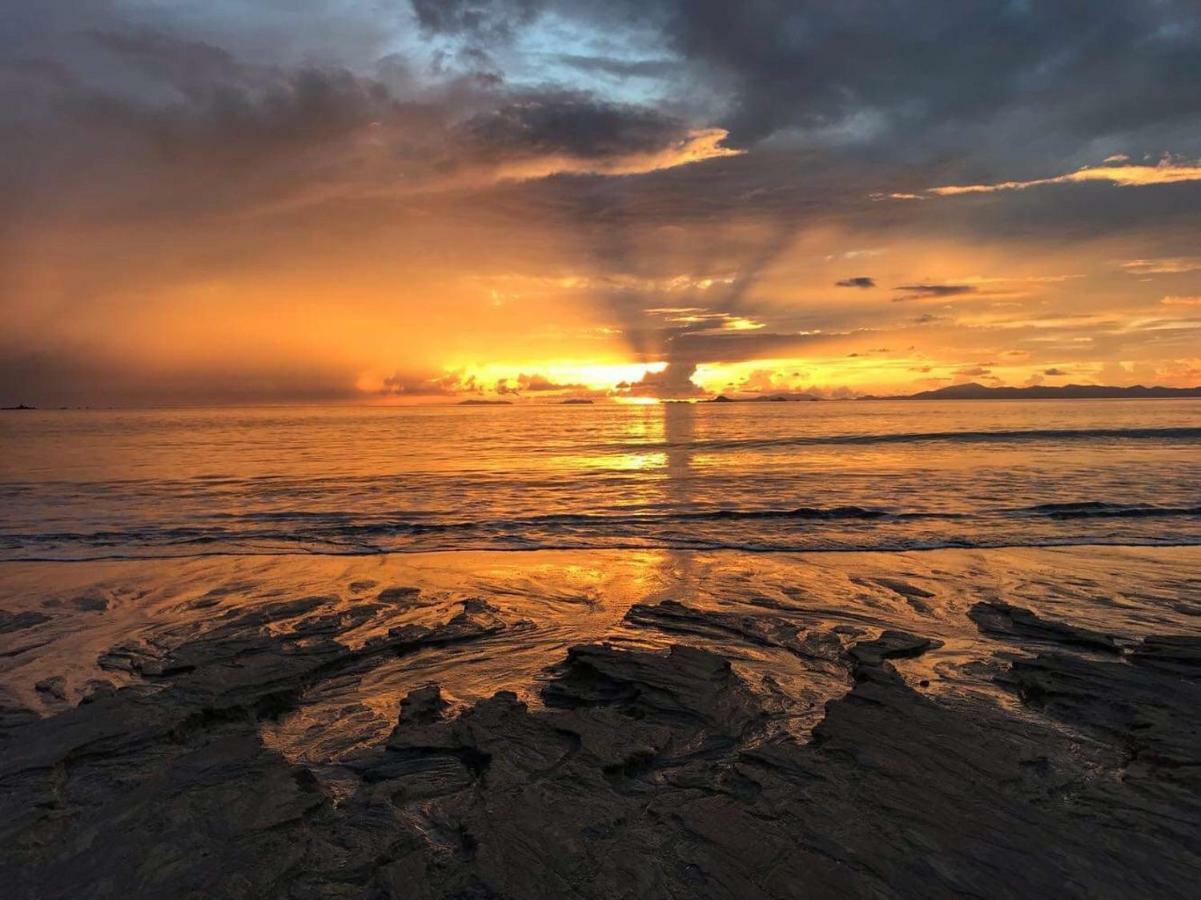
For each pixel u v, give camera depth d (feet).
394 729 20.26
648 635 28.09
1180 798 15.43
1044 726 19.47
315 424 322.96
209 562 42.70
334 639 27.48
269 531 52.80
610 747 17.74
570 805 15.23
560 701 21.95
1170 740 17.80
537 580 37.76
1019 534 48.37
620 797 15.56
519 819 14.70
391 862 13.65
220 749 18.01
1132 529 49.57
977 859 13.33
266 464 112.68
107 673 24.18
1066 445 138.10
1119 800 15.40
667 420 328.90
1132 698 20.36
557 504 66.13
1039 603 31.65
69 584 36.94
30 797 15.75
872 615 30.45
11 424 344.08
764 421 300.61
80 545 48.11
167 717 19.65
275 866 13.44
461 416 465.06
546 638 28.25
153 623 29.84
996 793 15.56
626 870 13.12
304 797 15.81
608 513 60.03
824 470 94.63
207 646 25.94
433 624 29.76
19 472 100.01
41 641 27.53
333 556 44.47
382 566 41.50
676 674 22.76
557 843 13.91
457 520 57.16
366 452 140.67
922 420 282.77
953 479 81.35
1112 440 151.33
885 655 25.07
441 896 12.60
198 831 14.48
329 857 13.88
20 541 49.29
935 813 14.79
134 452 143.33
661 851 13.71
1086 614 29.94
